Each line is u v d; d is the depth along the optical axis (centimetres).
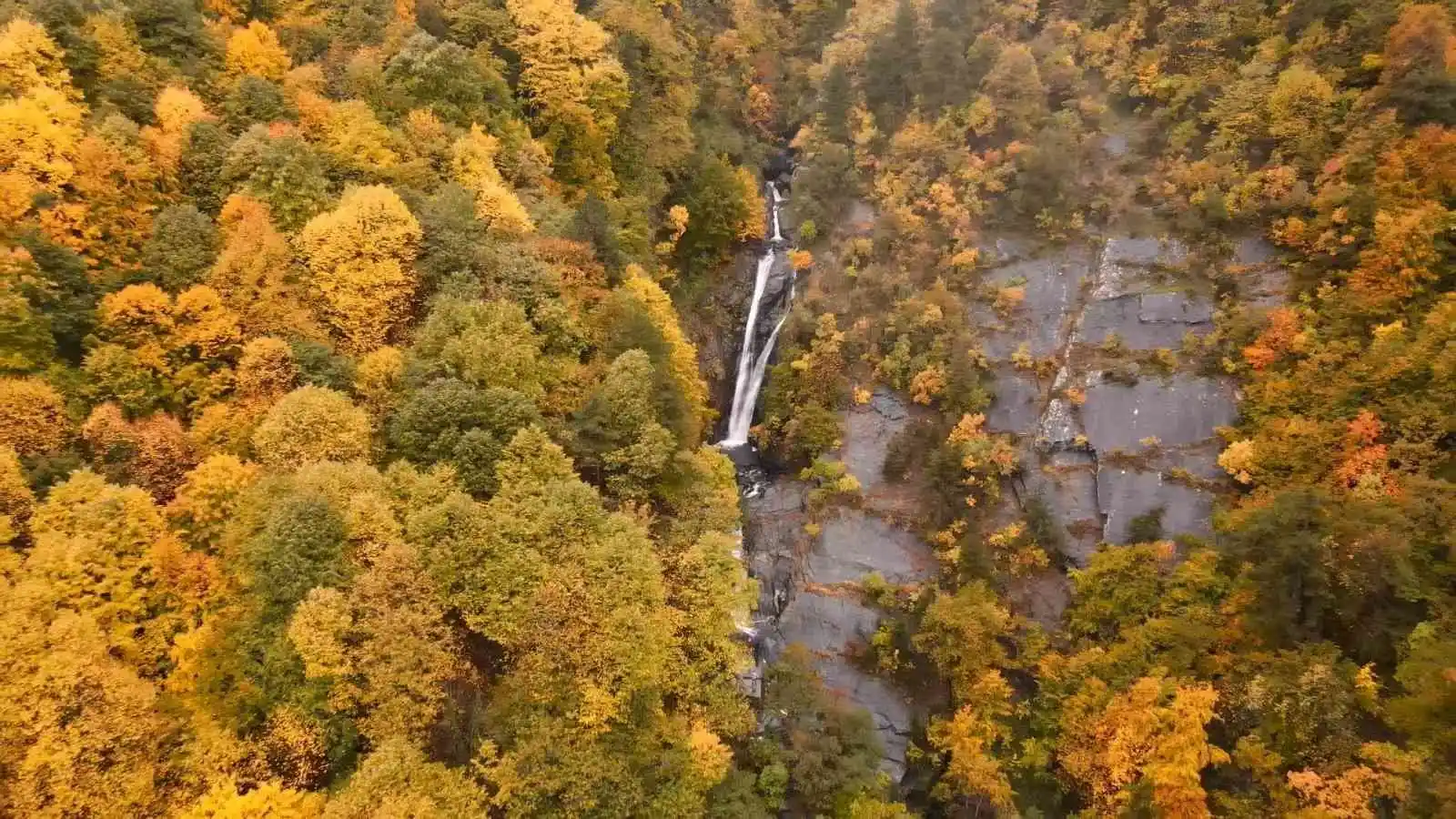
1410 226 4497
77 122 4331
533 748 3131
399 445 3944
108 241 4156
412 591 3288
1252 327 5097
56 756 2630
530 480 3831
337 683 3119
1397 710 3334
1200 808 3431
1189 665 3959
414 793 2886
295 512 3259
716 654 3988
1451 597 3553
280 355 3972
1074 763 3878
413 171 5262
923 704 4584
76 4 4778
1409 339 4353
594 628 3406
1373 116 5247
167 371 3919
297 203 4569
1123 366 5506
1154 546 4581
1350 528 3762
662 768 3434
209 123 4722
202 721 2998
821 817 3869
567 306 4934
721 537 4262
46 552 2984
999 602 4772
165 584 3209
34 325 3619
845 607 5131
